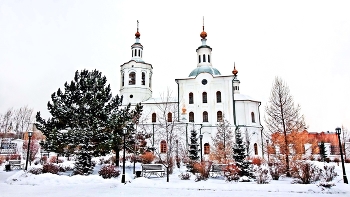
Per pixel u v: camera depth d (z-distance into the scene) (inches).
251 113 1891.0
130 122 977.5
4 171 989.2
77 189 600.4
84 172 818.8
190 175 844.0
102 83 952.3
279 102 961.5
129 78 2018.9
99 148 844.6
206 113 1871.3
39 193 550.6
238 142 886.4
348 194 549.3
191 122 1780.3
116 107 958.4
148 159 1204.5
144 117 1792.6
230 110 1840.6
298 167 815.7
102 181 706.8
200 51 2143.2
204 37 2204.7
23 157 1635.1
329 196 529.3
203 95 1911.9
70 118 877.8
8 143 2272.4
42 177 708.0
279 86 973.8
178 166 1165.1
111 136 863.7
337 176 856.3
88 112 884.0
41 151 1701.5
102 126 874.8
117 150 1033.5
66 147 861.2
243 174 797.9
